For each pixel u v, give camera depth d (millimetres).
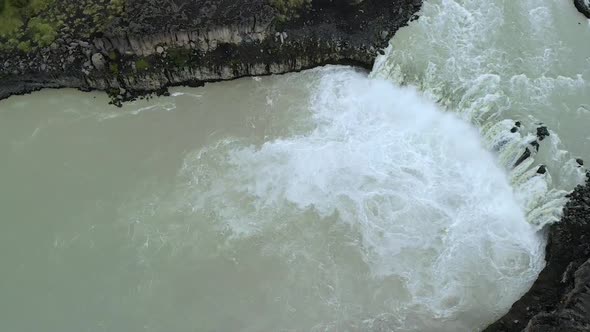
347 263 40219
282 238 41406
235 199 43406
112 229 42062
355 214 42312
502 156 43844
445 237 41094
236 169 44938
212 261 40469
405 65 48938
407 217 42094
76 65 48000
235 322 37969
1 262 40469
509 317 36750
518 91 46469
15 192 43875
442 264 40000
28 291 39344
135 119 47969
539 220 40938
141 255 40812
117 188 44062
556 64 47875
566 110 45219
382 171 44312
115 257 40750
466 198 42781
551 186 41594
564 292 36594
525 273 39312
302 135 46812
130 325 38000
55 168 45156
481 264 39906
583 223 39469
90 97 49125
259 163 45125
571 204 40469
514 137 43406
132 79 48469
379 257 40438
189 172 44844
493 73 47688
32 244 41344
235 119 47906
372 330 37594
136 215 42688
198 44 48375
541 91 46344
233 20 47938
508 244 40625
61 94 49281
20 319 38281
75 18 49125
